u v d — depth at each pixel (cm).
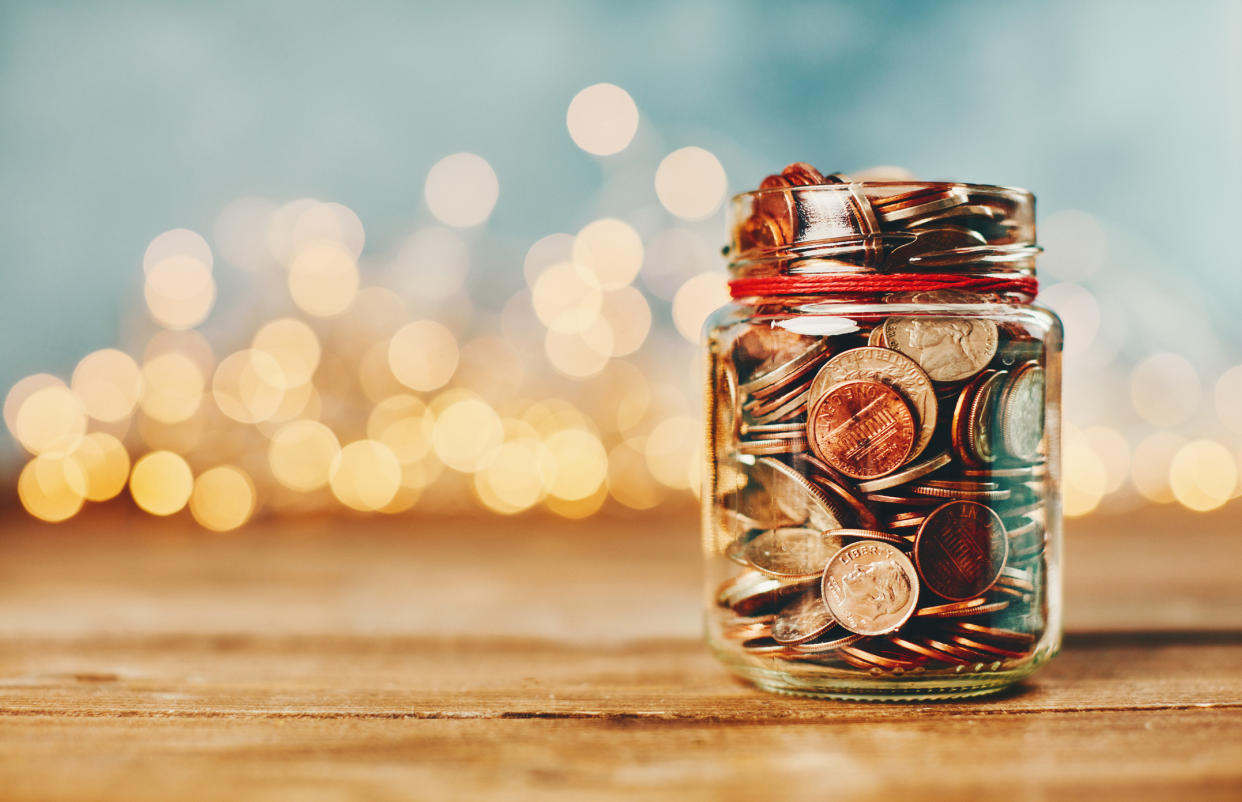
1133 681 78
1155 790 52
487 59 265
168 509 218
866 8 263
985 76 265
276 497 222
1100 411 223
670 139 262
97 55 262
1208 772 55
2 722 65
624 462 228
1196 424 226
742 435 69
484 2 264
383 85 265
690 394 229
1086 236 232
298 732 63
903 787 52
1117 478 222
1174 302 235
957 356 64
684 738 61
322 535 201
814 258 67
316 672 84
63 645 97
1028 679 79
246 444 221
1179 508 225
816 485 65
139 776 54
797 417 65
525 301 230
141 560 163
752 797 51
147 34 263
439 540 194
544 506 226
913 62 263
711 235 230
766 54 266
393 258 236
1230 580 138
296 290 223
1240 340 240
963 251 66
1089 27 268
